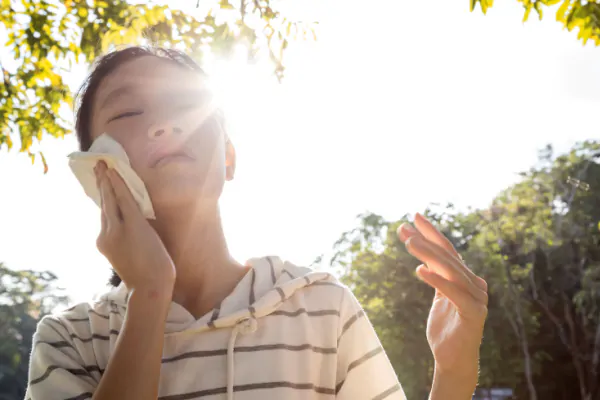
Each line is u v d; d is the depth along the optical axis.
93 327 1.20
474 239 29.66
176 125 1.14
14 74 5.04
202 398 1.12
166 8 4.56
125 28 4.62
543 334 29.95
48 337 1.17
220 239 1.24
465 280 1.12
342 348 1.26
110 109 1.17
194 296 1.23
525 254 30.11
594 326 28.45
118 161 1.06
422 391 24.72
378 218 28.31
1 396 38.25
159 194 1.12
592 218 30.16
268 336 1.18
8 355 38.78
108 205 1.05
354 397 1.24
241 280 1.24
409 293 25.59
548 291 29.92
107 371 0.97
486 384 27.00
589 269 28.00
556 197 31.11
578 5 3.63
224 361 1.14
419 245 1.14
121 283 1.26
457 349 1.12
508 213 30.58
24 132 5.06
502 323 26.94
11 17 4.90
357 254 27.58
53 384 1.11
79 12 4.80
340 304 1.28
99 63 1.25
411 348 25.02
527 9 3.65
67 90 5.11
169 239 1.19
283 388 1.14
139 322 0.99
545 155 31.78
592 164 30.91
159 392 1.12
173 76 1.19
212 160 1.17
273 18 4.53
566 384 29.92
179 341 1.16
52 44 4.95
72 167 1.09
